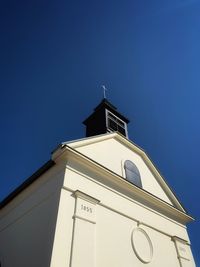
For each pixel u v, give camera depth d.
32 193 10.36
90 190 9.56
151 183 13.58
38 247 7.90
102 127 15.00
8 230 10.41
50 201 8.85
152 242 10.66
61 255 7.21
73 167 9.59
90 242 8.13
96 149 11.53
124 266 8.75
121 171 12.03
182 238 12.36
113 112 16.55
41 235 8.14
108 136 12.68
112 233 9.18
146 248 10.16
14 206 11.05
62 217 7.98
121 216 10.10
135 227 10.38
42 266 7.14
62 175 9.17
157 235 11.24
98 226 8.84
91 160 10.18
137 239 10.05
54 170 9.80
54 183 9.34
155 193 13.29
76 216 8.30
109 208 9.80
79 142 10.66
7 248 9.71
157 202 12.43
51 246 7.27
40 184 10.15
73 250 7.51
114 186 10.77
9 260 9.12
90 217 8.72
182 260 11.33
